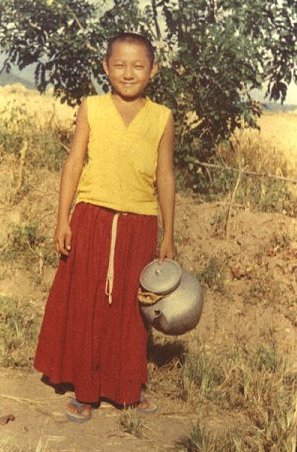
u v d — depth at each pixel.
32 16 11.18
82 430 4.89
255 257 7.83
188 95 10.28
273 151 12.36
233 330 6.95
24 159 9.23
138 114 4.93
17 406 5.15
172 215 5.11
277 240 8.05
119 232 4.95
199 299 5.08
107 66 4.93
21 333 6.14
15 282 7.34
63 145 10.28
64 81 11.33
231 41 10.05
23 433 4.77
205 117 10.38
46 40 11.30
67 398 5.32
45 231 8.14
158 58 10.58
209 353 6.32
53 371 5.13
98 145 4.92
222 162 10.41
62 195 4.97
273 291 7.42
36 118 11.98
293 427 4.68
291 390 5.70
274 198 9.16
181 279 5.04
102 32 10.88
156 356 6.09
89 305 4.98
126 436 4.86
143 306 5.01
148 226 5.02
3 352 5.83
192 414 5.24
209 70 10.16
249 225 8.18
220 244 7.97
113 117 4.91
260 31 10.51
